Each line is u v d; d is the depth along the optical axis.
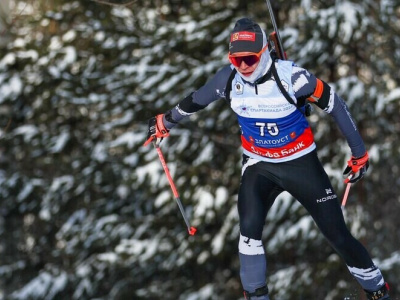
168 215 38.28
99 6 39.00
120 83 38.06
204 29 36.12
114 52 38.88
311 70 34.44
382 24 32.66
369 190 35.31
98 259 37.53
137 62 39.00
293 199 33.72
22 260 44.09
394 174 36.03
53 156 40.50
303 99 12.93
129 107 38.25
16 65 39.75
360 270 13.72
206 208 34.91
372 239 35.50
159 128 14.52
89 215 41.22
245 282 13.29
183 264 37.41
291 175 13.69
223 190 35.50
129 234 39.72
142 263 37.31
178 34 36.34
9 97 38.69
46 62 38.47
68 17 39.47
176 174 35.66
